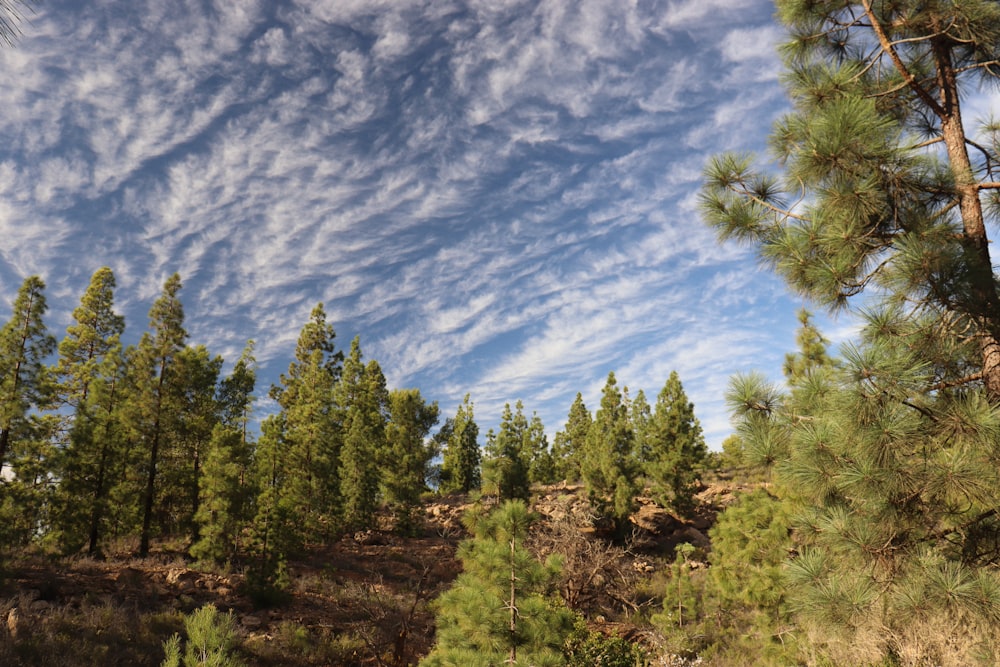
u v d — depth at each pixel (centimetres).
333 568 2409
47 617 1501
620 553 2275
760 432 744
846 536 668
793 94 878
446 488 5144
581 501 3434
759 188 893
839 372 608
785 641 1253
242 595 1997
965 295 666
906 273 673
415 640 1811
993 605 572
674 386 3872
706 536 3312
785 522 1339
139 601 1797
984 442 563
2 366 2380
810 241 776
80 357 3700
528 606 915
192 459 3020
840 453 634
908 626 745
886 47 815
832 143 688
